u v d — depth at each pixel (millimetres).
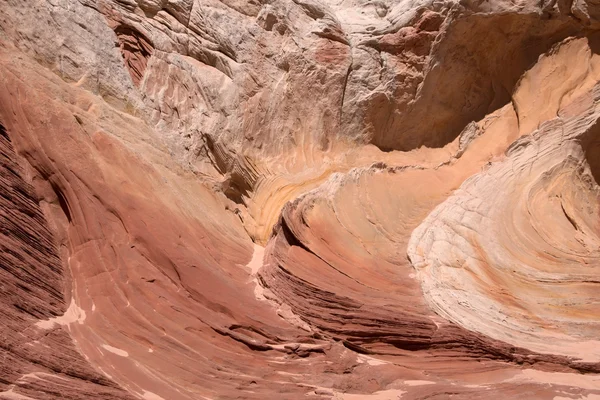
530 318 9539
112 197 9312
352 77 13828
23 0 9961
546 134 13312
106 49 11016
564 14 14023
